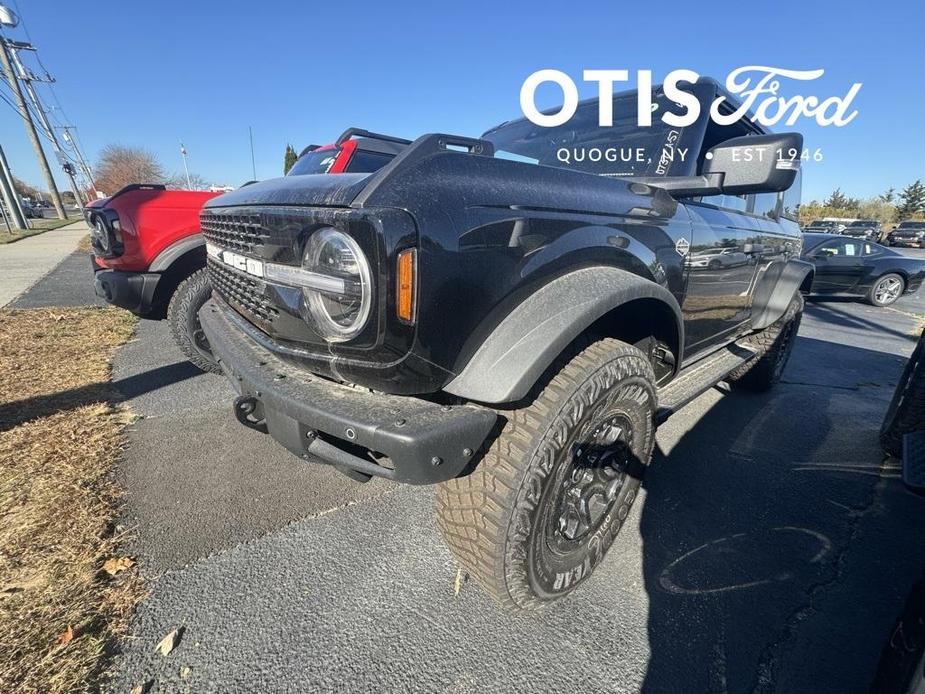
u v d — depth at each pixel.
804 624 1.79
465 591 1.90
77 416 3.29
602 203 1.76
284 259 1.42
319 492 2.51
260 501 2.42
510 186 1.48
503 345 1.40
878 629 1.78
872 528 2.37
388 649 1.64
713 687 1.54
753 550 2.18
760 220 3.28
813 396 4.19
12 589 1.83
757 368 3.95
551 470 1.53
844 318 8.70
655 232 2.01
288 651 1.63
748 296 3.18
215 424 3.24
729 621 1.79
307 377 1.55
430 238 1.24
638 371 1.78
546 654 1.64
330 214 1.25
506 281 1.41
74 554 2.01
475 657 1.62
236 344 1.83
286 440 1.50
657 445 3.14
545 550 1.66
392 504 2.43
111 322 5.94
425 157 1.36
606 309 1.52
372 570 1.99
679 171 2.42
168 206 3.48
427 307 1.26
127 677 1.53
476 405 1.52
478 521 1.51
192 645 1.64
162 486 2.53
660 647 1.68
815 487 2.71
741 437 3.30
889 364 5.47
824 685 1.56
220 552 2.07
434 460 1.26
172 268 3.54
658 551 2.16
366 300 1.22
